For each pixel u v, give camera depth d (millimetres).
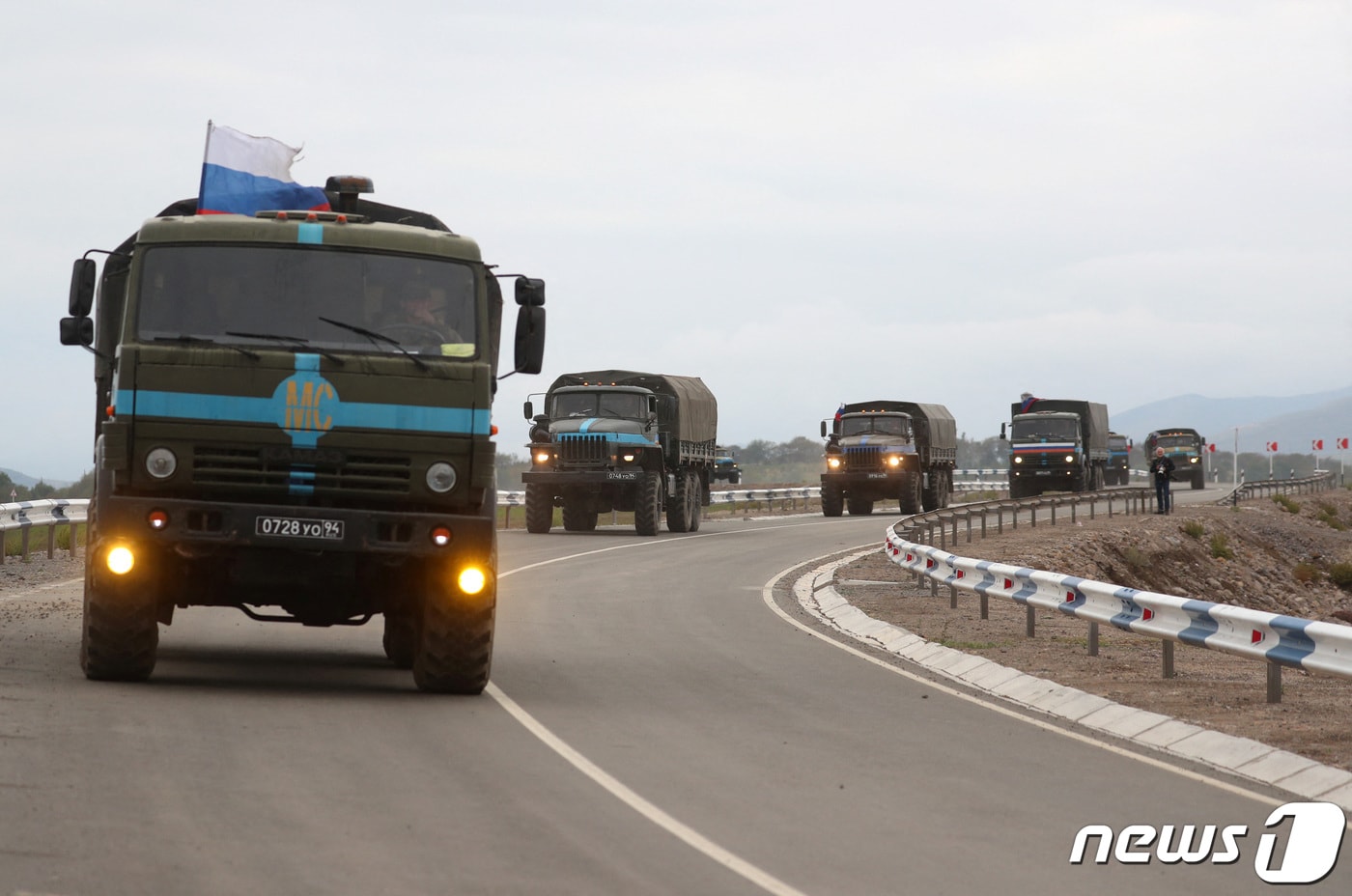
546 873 11289
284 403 18688
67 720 16422
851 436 82500
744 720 19078
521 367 19969
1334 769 16109
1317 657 18828
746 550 54312
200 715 17250
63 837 11594
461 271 19484
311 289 19016
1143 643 29531
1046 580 27750
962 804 14391
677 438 64875
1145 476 165750
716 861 11875
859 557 51938
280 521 18469
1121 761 17125
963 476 147125
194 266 18891
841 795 14648
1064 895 11344
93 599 18797
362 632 28609
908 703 21266
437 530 18828
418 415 19000
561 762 15703
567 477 61344
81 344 18922
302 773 14391
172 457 18516
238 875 10805
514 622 30719
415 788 14023
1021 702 22312
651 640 28234
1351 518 113250
